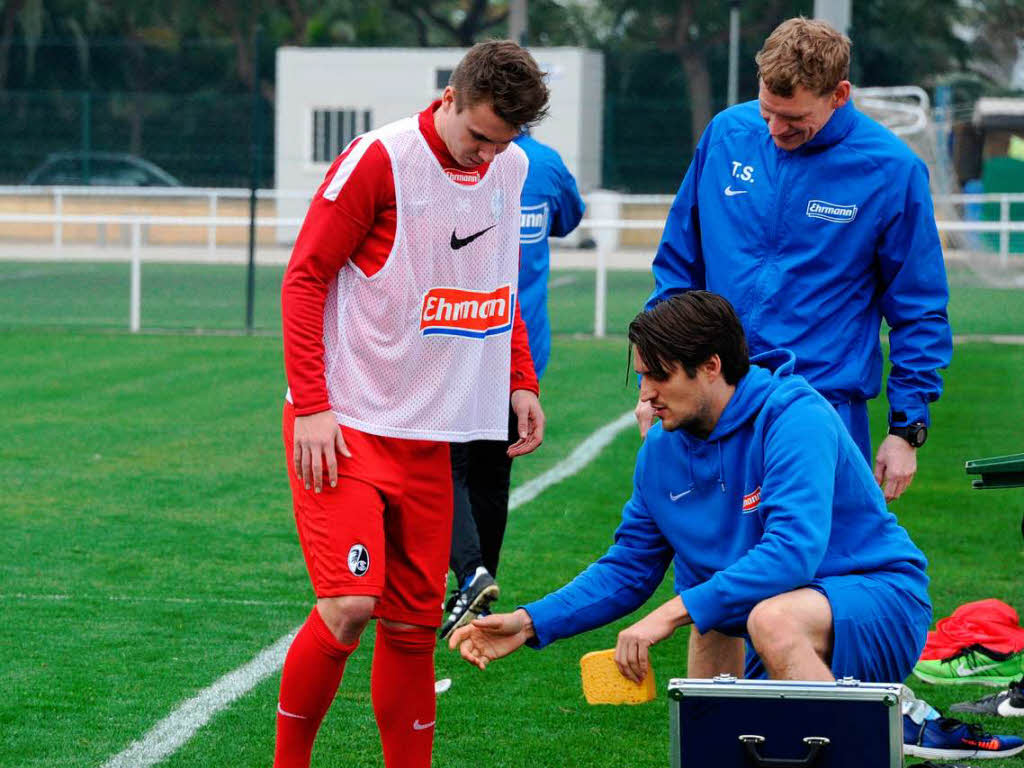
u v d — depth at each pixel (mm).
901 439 7172
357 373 6109
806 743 5086
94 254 41750
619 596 6234
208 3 66438
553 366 22359
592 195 42094
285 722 6219
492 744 7297
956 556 11188
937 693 8133
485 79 5766
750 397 5914
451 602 8750
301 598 9914
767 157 7203
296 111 46250
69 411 17938
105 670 8352
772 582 5613
